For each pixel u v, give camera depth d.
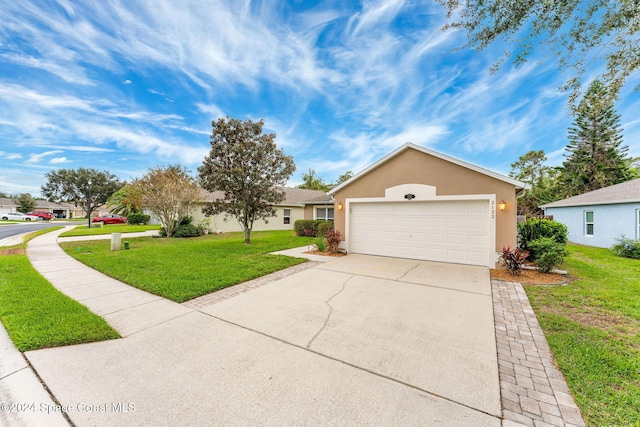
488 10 3.83
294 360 2.96
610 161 21.75
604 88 3.75
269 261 8.20
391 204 9.20
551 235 7.77
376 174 9.38
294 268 7.55
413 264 8.02
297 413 2.18
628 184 13.40
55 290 5.24
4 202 48.91
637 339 3.42
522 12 3.67
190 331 3.67
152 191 15.40
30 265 7.55
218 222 19.55
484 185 7.64
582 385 2.54
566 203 14.90
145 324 3.88
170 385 2.52
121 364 2.87
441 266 7.74
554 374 2.73
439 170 8.26
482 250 7.76
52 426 2.04
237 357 3.02
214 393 2.42
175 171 16.47
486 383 2.59
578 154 23.12
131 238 14.95
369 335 3.57
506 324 3.95
